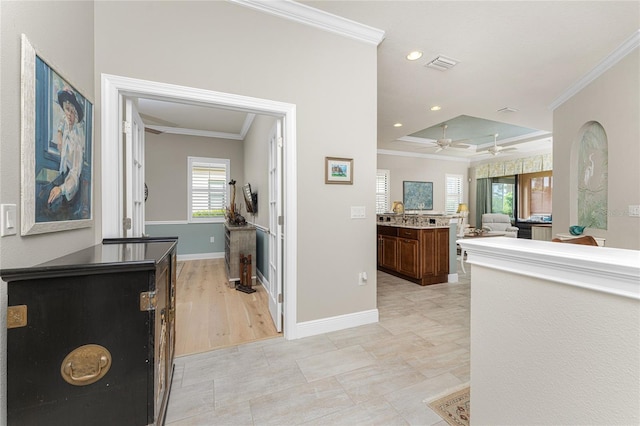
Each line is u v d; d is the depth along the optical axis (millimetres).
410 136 6750
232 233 3891
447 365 1910
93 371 950
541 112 4551
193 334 2391
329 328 2424
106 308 962
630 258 651
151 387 1013
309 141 2324
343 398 1576
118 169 1787
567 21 2381
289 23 2234
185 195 5574
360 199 2545
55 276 905
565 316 720
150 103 4098
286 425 1384
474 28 2480
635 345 598
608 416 643
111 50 1746
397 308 3023
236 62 2059
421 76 3348
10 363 878
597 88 3254
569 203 3850
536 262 768
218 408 1497
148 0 1835
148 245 1528
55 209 1256
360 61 2512
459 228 5488
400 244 4312
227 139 5859
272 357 2006
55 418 917
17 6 1023
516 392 842
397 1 2145
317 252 2379
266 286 3518
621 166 2912
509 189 8367
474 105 4270
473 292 986
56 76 1269
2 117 951
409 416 1440
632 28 2490
